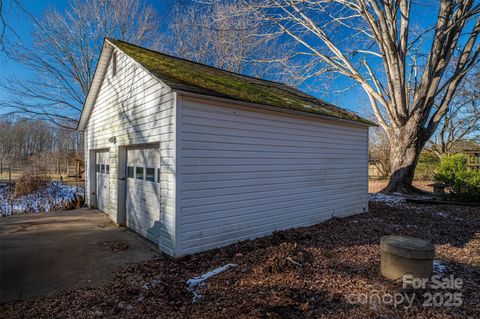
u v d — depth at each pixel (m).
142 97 6.04
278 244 5.34
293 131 6.68
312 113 6.75
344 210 8.23
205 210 5.08
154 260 4.68
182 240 4.79
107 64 8.22
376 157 24.75
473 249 5.14
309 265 4.11
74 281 3.88
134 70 6.46
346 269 4.03
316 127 7.30
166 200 4.98
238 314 2.89
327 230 6.50
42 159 18.78
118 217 7.26
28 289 3.64
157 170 5.71
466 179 10.30
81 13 19.66
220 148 5.29
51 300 3.35
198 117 4.98
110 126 8.05
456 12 11.75
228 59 19.75
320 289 3.42
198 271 4.17
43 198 12.00
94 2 19.86
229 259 4.62
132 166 6.92
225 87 6.04
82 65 20.53
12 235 6.24
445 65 11.95
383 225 7.01
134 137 6.40
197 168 4.96
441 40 11.59
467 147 23.33
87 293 3.53
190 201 4.88
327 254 4.65
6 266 4.40
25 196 12.67
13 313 3.05
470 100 20.58
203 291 3.51
